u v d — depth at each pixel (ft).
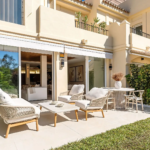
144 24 35.91
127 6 40.04
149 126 12.31
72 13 34.73
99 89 17.66
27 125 12.91
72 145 9.04
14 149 8.74
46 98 26.32
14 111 10.59
